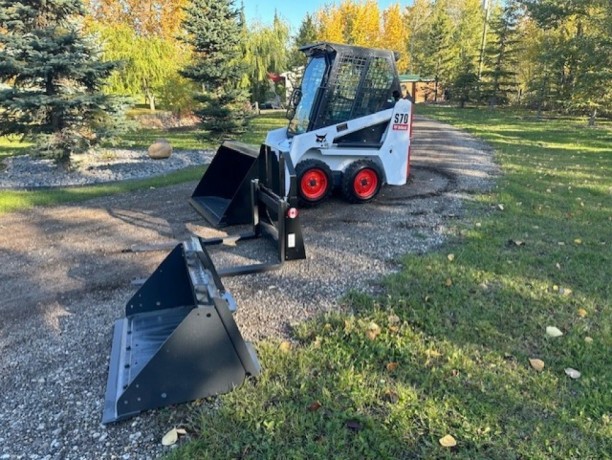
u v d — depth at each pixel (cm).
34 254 445
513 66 3012
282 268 385
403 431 192
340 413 203
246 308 313
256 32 2373
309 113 604
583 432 189
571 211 536
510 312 292
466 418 199
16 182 832
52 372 246
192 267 257
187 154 1155
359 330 273
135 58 2000
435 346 255
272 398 215
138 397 207
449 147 1180
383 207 586
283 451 183
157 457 184
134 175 912
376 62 597
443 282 338
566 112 2328
